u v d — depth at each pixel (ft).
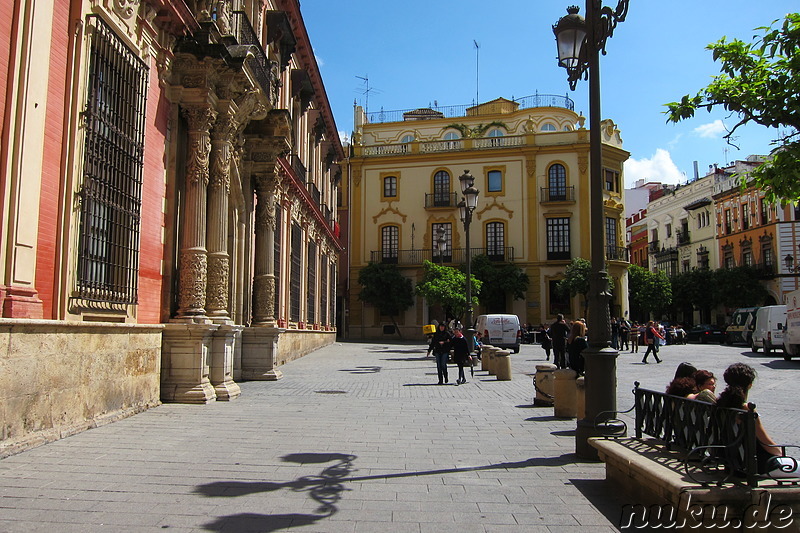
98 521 14.26
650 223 221.87
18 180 21.88
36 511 14.90
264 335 49.52
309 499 16.40
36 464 19.35
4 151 21.39
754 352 93.15
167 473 18.74
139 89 30.66
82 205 25.61
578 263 139.95
